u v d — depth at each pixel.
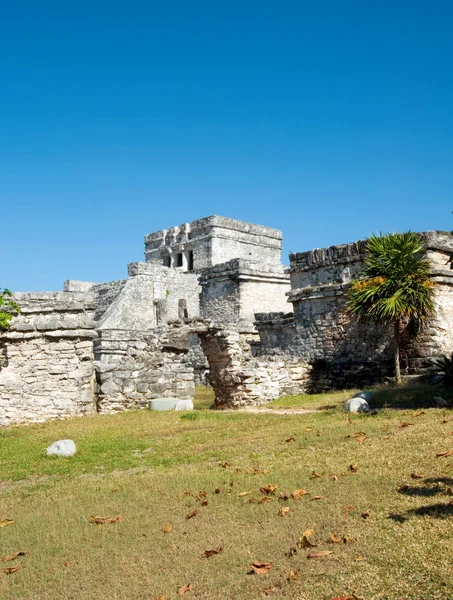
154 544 5.71
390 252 16.98
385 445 8.67
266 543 5.36
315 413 13.76
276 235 52.97
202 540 5.66
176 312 40.00
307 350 21.78
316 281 21.89
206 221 48.94
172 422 13.83
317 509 6.09
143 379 17.36
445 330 17.73
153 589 4.74
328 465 7.89
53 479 8.87
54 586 5.05
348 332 20.31
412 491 6.29
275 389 19.30
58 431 13.30
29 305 15.81
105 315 37.09
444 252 18.66
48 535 6.20
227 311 34.81
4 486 8.70
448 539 4.88
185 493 7.25
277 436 10.71
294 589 4.44
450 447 8.04
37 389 15.63
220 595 4.51
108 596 4.73
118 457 10.04
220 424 13.05
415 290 16.62
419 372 17.64
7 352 15.45
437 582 4.21
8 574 5.40
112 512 6.81
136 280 38.97
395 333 17.08
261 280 35.06
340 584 4.39
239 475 7.92
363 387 18.98
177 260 52.25
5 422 15.14
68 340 16.17
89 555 5.61
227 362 18.83
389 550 4.84
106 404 16.53
